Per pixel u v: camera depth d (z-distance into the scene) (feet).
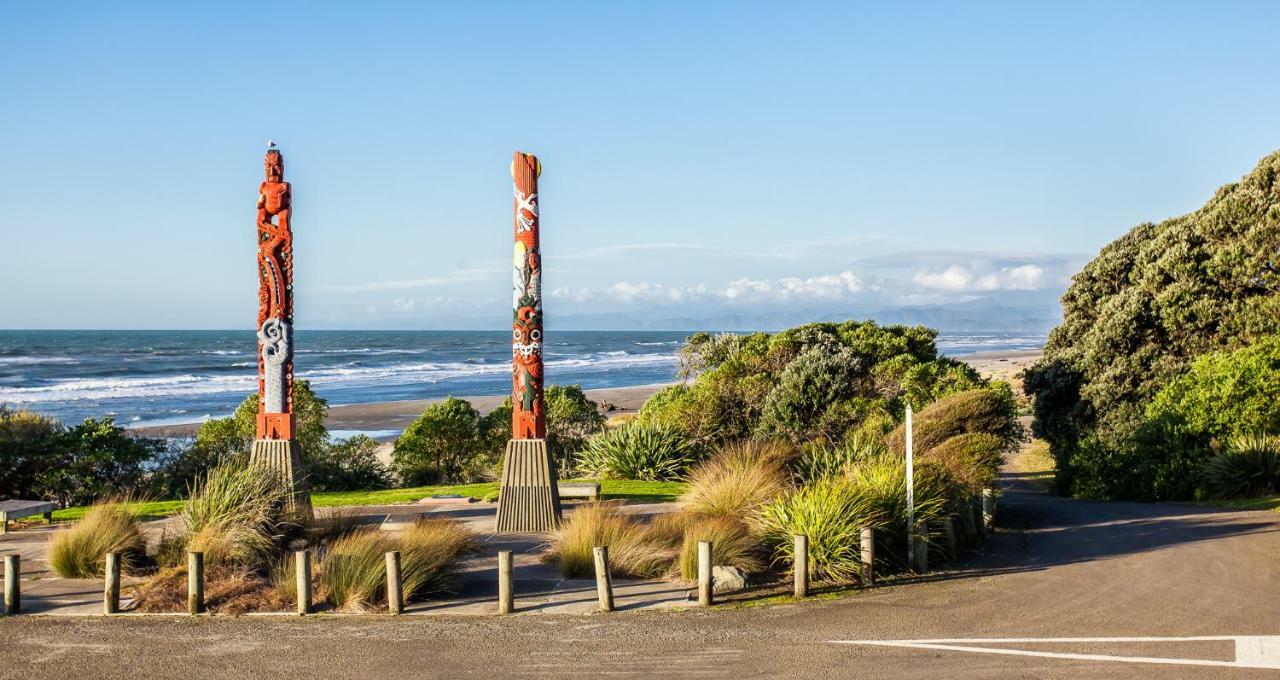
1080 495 84.28
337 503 64.49
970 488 52.95
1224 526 54.34
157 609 35.65
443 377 319.47
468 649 30.81
